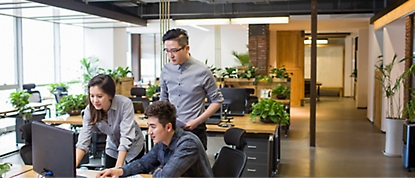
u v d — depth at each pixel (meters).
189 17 9.38
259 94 9.12
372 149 6.98
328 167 5.75
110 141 3.31
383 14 8.04
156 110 2.26
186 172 2.38
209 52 15.06
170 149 2.36
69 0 7.28
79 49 12.05
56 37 11.26
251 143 4.79
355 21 10.74
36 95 8.95
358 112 12.39
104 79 2.79
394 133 6.41
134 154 3.17
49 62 10.96
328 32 15.81
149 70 15.96
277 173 5.42
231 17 9.24
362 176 5.29
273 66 13.48
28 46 10.01
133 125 2.98
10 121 8.70
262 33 11.59
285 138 8.03
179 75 3.28
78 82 11.86
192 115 3.28
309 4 9.56
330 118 11.06
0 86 8.84
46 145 2.18
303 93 13.77
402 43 8.26
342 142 7.63
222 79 9.17
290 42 13.50
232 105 5.57
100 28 11.86
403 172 5.48
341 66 18.33
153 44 15.79
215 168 2.90
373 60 10.09
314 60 7.13
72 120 5.36
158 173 2.27
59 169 2.08
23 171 2.81
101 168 4.99
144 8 10.50
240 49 14.80
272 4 9.75
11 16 8.57
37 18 8.94
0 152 6.50
